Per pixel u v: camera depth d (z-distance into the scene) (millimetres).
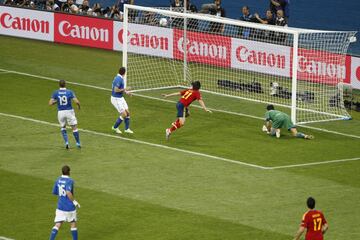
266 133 65938
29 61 84750
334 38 74125
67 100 59375
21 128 64812
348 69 75875
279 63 76812
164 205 50688
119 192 52594
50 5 95562
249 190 53406
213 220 48625
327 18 105188
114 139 63000
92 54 88062
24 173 55406
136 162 58125
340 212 50188
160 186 53781
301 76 75750
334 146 63250
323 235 45562
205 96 76312
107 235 46562
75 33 91000
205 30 82250
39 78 79312
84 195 52000
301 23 103188
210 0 110000
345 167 58281
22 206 50312
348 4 110938
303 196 52594
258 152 61094
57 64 84188
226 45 80062
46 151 59781
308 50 75000
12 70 81500
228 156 59969
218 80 77812
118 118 64125
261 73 78312
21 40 92562
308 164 58719
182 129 66375
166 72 81750
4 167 56375
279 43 76938
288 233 47094
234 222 48406
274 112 65125
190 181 54781
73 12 92625
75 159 58344
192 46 82188
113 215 49188
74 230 45312
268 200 51812
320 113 70688
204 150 61156
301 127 68188
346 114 71500
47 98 73125
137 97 75188
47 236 46469
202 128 66875
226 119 69562
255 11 107000
